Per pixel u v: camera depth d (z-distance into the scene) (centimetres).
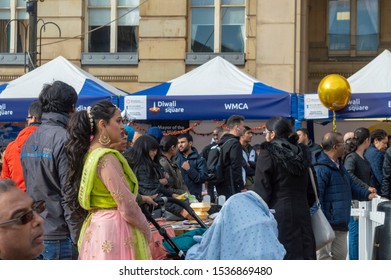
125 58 2297
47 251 668
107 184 591
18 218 376
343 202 949
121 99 1369
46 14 2308
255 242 634
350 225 1110
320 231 845
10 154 746
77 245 647
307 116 1359
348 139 1129
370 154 1253
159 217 854
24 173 684
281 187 794
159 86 1416
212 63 1455
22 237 379
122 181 595
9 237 376
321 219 848
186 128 1906
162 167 984
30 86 1414
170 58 2264
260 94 1355
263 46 2181
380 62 1431
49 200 668
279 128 811
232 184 1238
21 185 740
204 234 671
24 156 680
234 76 1424
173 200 745
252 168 1411
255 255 629
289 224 790
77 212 624
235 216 640
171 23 2262
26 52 2200
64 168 652
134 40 2341
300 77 2181
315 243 824
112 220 596
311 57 2512
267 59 2180
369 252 1013
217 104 1355
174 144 1080
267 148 800
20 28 2362
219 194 1251
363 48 2522
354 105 1361
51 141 662
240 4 2291
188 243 704
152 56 2269
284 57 2172
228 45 2295
